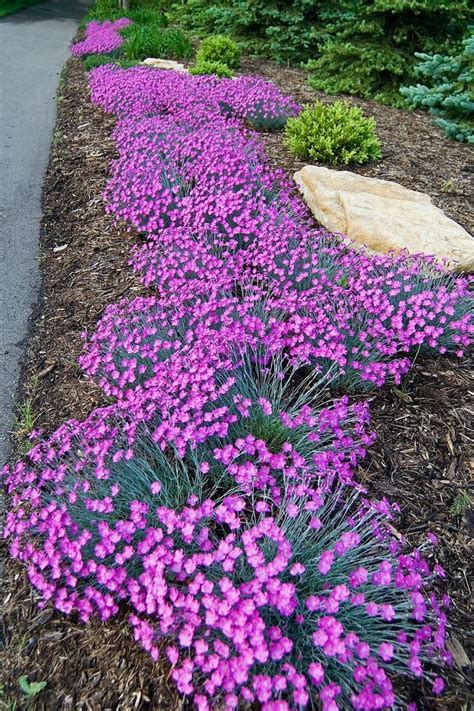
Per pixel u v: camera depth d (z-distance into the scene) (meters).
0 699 1.94
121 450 2.38
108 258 4.67
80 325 3.91
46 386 3.41
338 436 2.50
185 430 2.30
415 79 7.76
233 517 1.91
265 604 1.80
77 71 10.72
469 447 2.73
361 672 1.55
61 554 2.07
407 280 3.46
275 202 4.60
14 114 8.48
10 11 18.19
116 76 8.30
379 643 1.86
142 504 2.03
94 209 5.47
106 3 17.73
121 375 3.17
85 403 3.21
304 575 2.00
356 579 1.73
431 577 2.12
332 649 1.56
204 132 5.55
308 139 5.82
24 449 2.98
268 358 3.00
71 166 6.48
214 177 4.83
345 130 5.71
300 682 1.53
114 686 1.91
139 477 2.34
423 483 2.56
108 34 12.83
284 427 2.57
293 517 2.10
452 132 6.53
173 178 4.84
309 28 9.55
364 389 3.07
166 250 3.94
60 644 2.06
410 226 4.24
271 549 2.05
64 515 2.14
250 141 5.45
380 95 7.75
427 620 2.00
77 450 2.72
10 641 2.12
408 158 5.98
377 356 3.10
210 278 3.49
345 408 2.55
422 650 1.77
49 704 1.90
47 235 5.26
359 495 2.48
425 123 7.08
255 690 1.60
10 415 3.24
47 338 3.86
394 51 7.72
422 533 2.34
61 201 5.81
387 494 2.50
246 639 1.67
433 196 5.14
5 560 2.46
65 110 8.55
